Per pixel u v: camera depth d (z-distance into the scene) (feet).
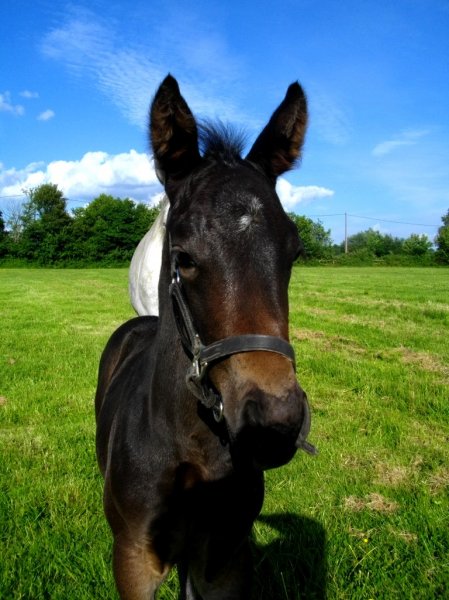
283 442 5.62
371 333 38.24
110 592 10.12
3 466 15.46
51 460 15.90
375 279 105.70
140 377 8.77
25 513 12.80
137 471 7.61
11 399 22.12
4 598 9.96
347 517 12.66
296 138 7.96
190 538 7.84
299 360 28.86
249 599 8.23
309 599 10.17
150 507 7.49
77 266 188.96
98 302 62.13
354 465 15.70
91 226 199.21
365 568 10.93
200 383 6.46
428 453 16.61
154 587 7.84
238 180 6.60
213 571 7.99
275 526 12.44
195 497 7.51
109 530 12.12
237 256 6.15
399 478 14.74
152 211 199.00
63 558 11.01
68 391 23.29
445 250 194.90
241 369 5.94
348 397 22.57
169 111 7.11
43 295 71.31
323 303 57.82
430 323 43.78
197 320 6.50
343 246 330.13
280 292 6.23
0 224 219.00
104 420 9.62
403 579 10.49
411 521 12.44
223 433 7.06
